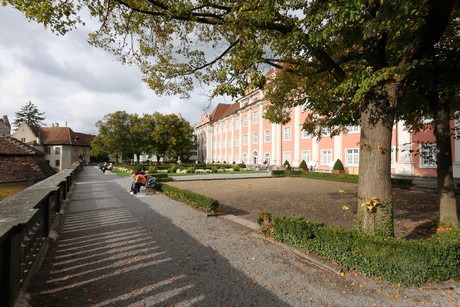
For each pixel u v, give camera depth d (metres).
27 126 50.31
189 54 6.29
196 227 6.09
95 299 3.01
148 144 45.34
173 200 9.98
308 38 3.81
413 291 3.18
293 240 4.60
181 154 46.81
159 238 5.26
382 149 4.00
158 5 4.69
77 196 11.23
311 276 3.59
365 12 4.07
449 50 5.25
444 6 3.24
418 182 16.11
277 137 33.91
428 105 6.01
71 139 52.97
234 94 4.80
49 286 3.30
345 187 14.77
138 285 3.34
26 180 9.27
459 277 3.37
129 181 18.95
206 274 3.65
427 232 5.49
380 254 3.46
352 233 3.84
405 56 3.79
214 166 35.56
